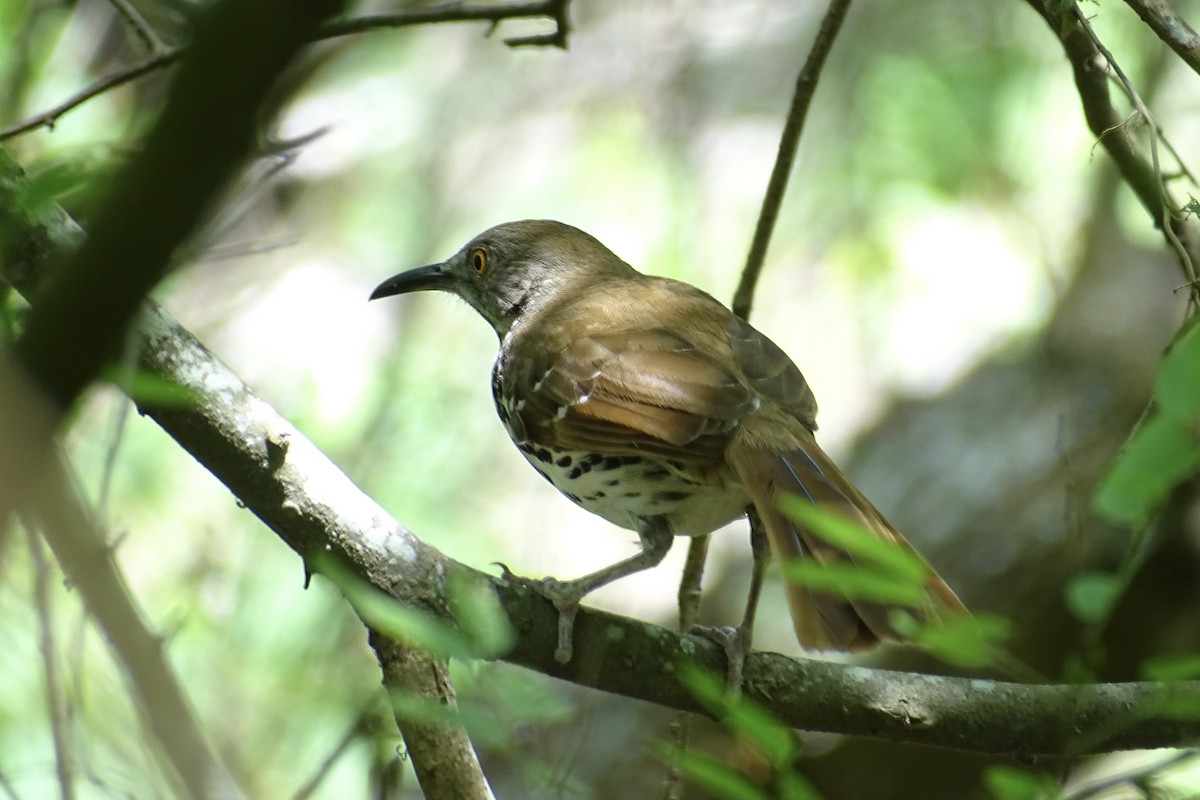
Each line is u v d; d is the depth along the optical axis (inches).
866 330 545.3
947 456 476.1
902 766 430.9
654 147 592.7
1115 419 461.7
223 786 243.0
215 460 244.1
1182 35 254.4
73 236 219.0
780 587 474.3
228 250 379.9
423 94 606.2
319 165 585.3
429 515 506.6
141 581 472.1
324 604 474.0
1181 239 311.0
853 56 574.9
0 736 369.7
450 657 191.8
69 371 119.6
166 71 336.2
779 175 326.3
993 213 552.7
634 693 269.1
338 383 531.8
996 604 437.7
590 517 519.5
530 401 323.0
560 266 392.8
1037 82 547.2
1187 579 412.8
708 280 568.4
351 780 427.2
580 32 616.4
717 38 604.1
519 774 253.6
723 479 293.0
